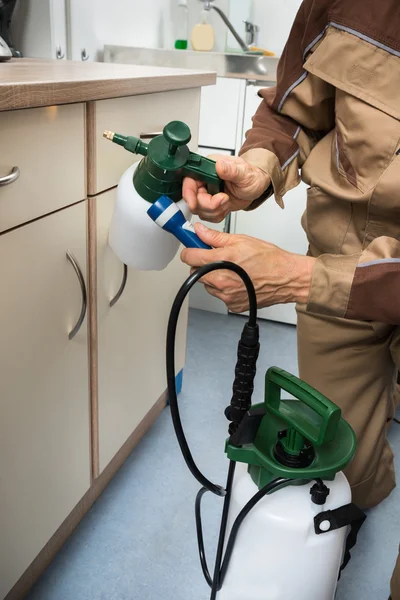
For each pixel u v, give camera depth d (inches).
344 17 33.5
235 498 32.7
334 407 28.4
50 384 35.7
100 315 40.5
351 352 42.9
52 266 33.4
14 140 27.9
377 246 29.8
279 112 39.3
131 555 44.5
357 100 33.9
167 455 55.0
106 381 43.5
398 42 32.4
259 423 31.1
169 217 27.4
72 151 33.2
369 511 50.9
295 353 76.2
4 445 32.2
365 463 45.7
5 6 53.9
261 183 34.4
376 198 34.3
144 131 41.1
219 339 78.4
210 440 57.5
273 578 31.8
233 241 28.3
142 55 71.4
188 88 46.8
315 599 32.4
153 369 53.1
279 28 89.6
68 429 39.1
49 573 42.6
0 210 27.9
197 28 82.3
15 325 31.0
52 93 29.1
